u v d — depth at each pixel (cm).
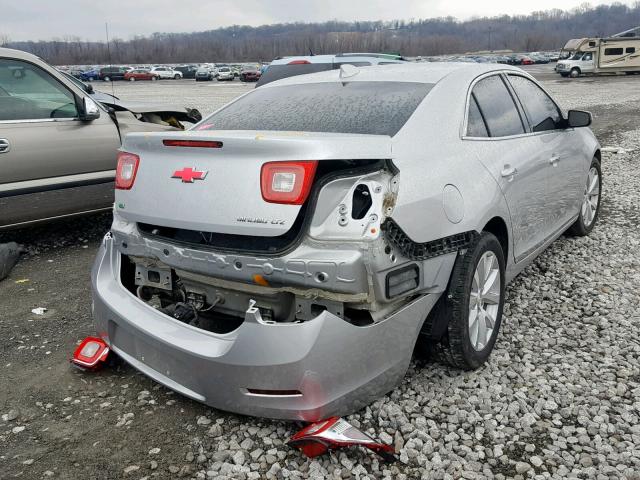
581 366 347
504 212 360
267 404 269
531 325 401
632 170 957
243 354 264
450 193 309
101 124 595
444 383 326
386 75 378
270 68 880
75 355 346
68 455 278
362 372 273
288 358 258
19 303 460
